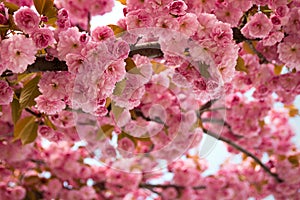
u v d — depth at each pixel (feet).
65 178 16.55
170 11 7.67
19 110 8.25
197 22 7.59
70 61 6.88
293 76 12.85
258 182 17.28
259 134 16.53
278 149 16.96
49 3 7.70
